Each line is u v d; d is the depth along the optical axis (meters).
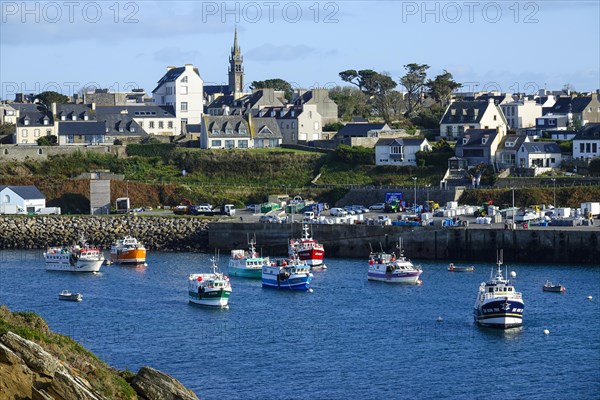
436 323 176.25
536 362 151.75
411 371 147.12
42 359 92.94
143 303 195.88
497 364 150.75
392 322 177.12
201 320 179.75
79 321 178.88
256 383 140.88
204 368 148.12
